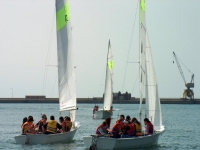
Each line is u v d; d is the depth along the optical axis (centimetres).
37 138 4222
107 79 9500
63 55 5019
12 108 18112
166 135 5634
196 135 5656
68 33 5056
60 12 5012
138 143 4088
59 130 4378
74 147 4203
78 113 13150
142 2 4625
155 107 4581
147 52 4619
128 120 4103
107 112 9456
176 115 12200
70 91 5028
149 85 4594
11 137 5253
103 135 3881
